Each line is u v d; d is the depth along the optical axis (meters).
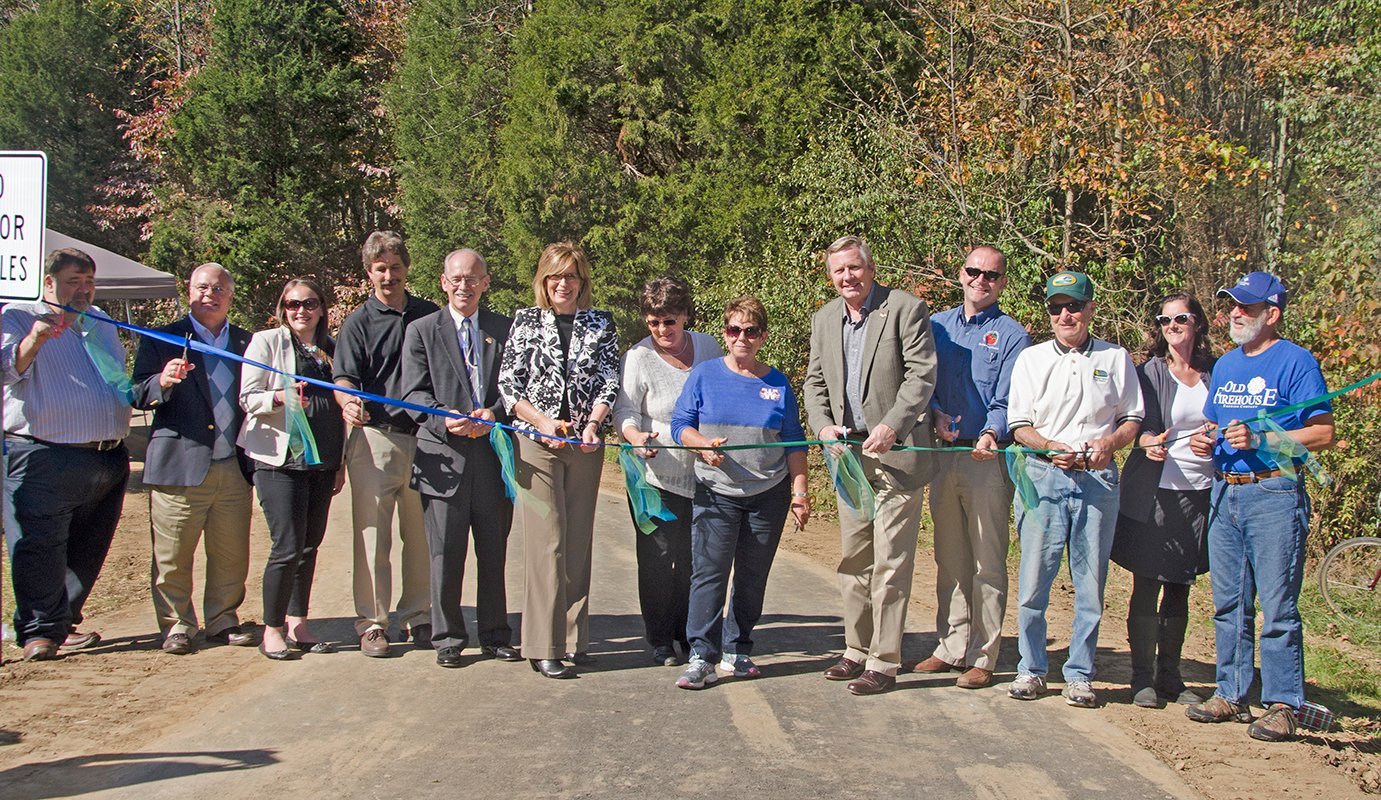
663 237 18.77
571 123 19.98
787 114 16.58
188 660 6.37
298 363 6.48
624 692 5.77
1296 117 14.27
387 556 6.40
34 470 6.34
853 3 16.36
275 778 4.61
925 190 13.55
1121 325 13.03
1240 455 5.41
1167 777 4.80
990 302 6.03
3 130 34.75
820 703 5.65
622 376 6.28
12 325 6.25
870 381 5.81
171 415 6.51
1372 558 8.81
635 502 6.00
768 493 5.97
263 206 28.78
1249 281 5.39
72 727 5.20
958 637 6.16
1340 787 4.73
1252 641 5.55
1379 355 9.75
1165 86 16.31
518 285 23.36
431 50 25.73
